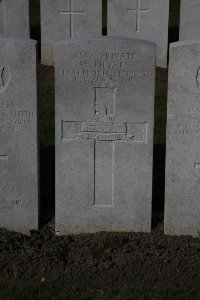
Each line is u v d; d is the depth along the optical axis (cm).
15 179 288
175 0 678
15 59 274
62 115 279
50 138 388
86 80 276
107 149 284
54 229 295
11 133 282
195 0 484
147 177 286
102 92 278
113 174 286
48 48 499
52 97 450
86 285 257
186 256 271
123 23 488
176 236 288
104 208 290
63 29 492
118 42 272
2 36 273
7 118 280
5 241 277
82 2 484
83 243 281
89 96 278
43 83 473
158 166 354
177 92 273
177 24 617
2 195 290
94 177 287
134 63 274
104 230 293
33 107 279
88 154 284
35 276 262
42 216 304
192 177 282
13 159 285
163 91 455
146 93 277
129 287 255
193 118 276
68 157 284
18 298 247
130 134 282
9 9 488
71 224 291
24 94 278
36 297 248
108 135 282
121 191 288
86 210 290
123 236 287
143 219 290
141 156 284
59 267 265
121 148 283
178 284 258
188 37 493
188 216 287
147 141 282
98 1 484
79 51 273
